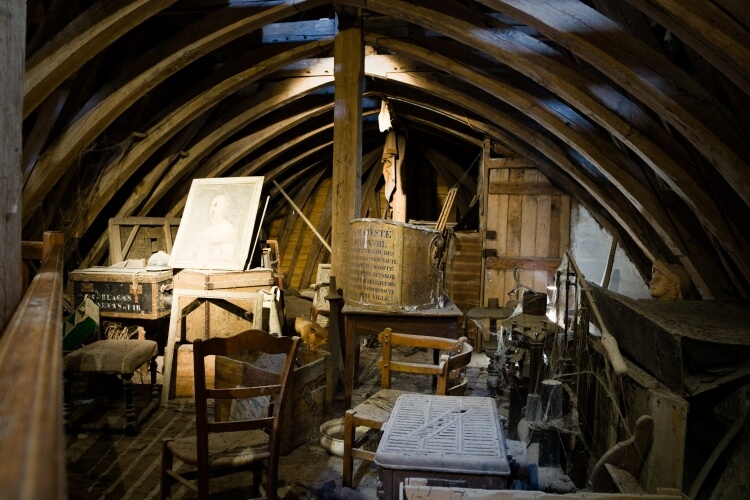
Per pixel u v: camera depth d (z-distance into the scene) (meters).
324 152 9.53
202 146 6.63
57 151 4.75
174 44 4.93
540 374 3.79
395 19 5.52
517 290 6.41
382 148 10.05
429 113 7.80
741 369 2.63
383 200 10.61
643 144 3.91
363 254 4.40
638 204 4.50
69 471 3.49
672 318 3.05
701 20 2.67
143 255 6.44
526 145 6.65
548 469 2.32
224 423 2.69
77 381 4.74
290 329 7.50
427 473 2.04
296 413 3.87
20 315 1.01
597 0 3.78
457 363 3.22
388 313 4.25
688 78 3.29
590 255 6.62
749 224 3.63
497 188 7.04
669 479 2.40
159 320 5.78
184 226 5.59
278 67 5.94
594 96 4.11
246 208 5.48
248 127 7.23
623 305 3.37
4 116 1.49
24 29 1.58
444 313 4.22
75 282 5.20
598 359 3.53
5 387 0.62
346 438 3.16
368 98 7.94
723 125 3.21
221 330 5.25
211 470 2.85
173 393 4.83
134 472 3.48
